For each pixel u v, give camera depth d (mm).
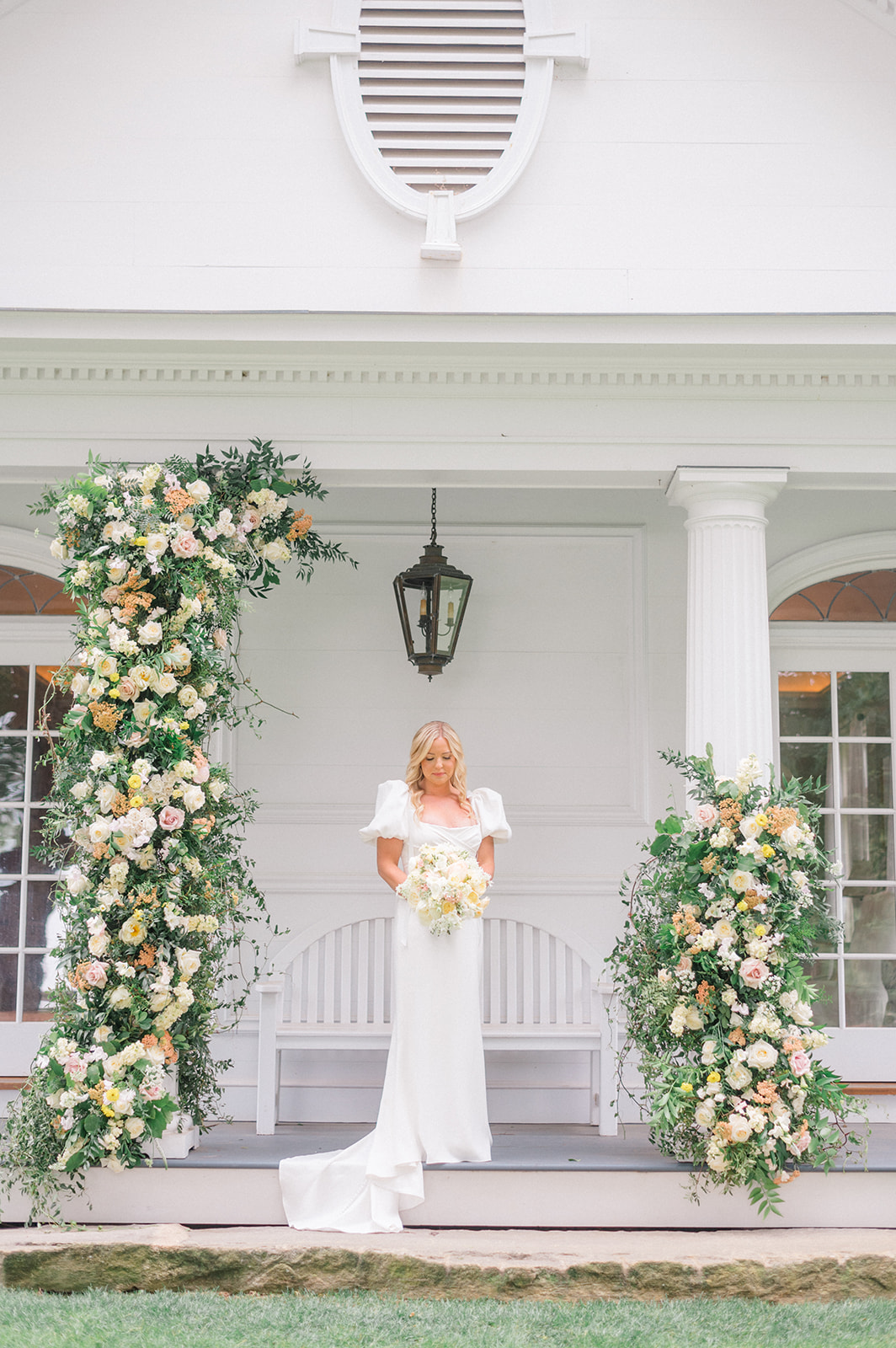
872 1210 4680
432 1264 4215
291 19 5555
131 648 4730
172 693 4910
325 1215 4590
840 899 6699
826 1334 3873
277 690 6531
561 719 6535
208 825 4832
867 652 6836
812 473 5293
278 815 6406
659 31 5582
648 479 5430
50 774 6758
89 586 4914
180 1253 4277
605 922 6355
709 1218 4641
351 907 6230
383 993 6070
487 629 6594
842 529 6762
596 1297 4168
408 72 5531
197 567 4918
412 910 4719
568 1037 5562
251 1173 4672
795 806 4914
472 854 4922
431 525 6555
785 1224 4664
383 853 4875
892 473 5289
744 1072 4551
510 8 5586
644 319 5043
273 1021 5594
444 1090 4656
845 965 6652
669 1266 4191
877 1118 6273
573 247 5453
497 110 5520
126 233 5426
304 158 5480
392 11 5566
